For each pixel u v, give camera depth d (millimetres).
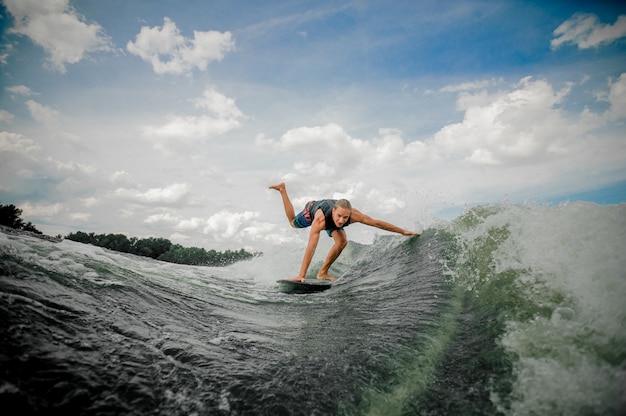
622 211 2514
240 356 2168
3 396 1287
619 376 1528
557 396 1581
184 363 1922
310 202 5871
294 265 7129
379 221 5242
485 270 3143
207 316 2889
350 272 5461
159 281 3617
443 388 1884
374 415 1732
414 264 4367
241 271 7184
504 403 1664
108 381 1579
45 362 1535
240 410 1644
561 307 2174
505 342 2119
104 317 2154
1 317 1684
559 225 2822
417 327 2670
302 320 3213
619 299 1934
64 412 1340
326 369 2109
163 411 1518
